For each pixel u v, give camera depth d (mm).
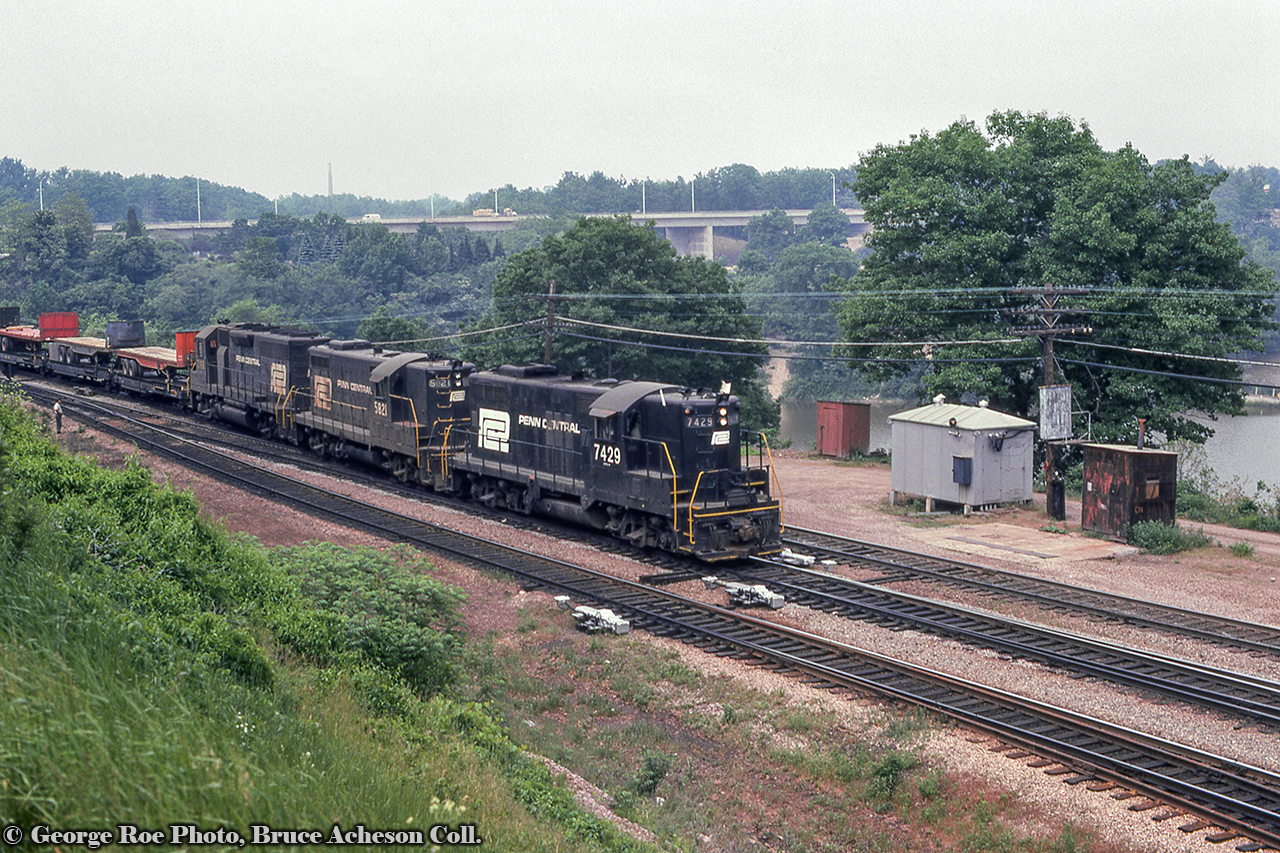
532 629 20688
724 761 15273
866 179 49062
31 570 11836
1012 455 33219
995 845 12547
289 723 10484
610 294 63188
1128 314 39469
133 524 17844
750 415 67312
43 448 21984
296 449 43500
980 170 44312
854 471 42562
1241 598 22703
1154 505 28531
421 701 14844
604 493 27328
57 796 6973
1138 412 41031
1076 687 17016
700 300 66125
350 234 174000
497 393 31969
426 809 9492
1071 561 26328
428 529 29047
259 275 149000
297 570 19266
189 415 51375
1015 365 44844
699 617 21094
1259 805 12883
